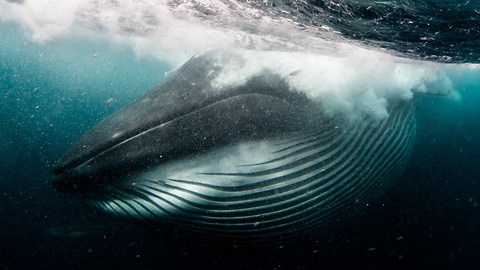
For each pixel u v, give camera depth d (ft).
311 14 18.48
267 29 22.56
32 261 43.78
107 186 18.07
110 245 47.93
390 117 24.30
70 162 17.93
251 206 18.66
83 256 45.19
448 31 19.85
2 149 109.50
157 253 45.42
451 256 47.78
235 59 20.72
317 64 21.62
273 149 18.92
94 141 18.21
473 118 108.27
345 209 22.71
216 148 18.40
